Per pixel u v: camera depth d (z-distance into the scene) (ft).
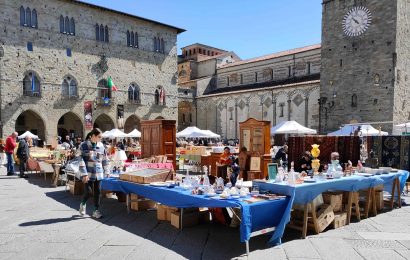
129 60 152.97
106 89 145.07
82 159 33.19
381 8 108.88
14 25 120.37
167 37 167.43
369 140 54.95
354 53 115.24
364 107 112.37
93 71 141.18
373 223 32.24
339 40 119.24
